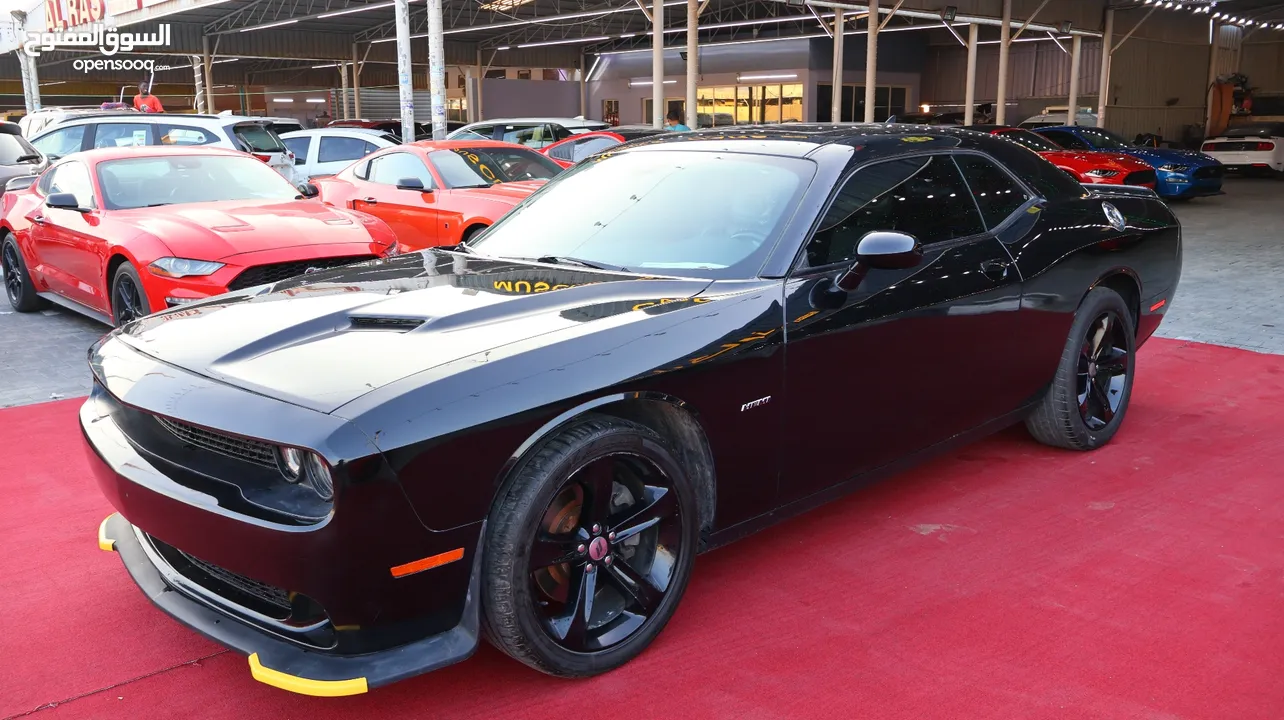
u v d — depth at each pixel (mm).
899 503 3748
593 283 2844
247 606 2359
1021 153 3994
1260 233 12766
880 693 2449
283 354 2404
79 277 6516
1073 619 2826
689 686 2490
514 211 3771
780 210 3021
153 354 2574
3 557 3299
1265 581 3062
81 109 15539
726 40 34625
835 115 23094
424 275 3053
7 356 6270
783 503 2986
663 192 3342
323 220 6203
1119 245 4180
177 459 2398
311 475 2137
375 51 35438
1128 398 4469
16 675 2568
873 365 3078
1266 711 2361
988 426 3770
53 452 4379
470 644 2254
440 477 2133
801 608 2906
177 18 29500
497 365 2264
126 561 2705
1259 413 4898
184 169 6953
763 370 2746
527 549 2287
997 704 2398
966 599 2957
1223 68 34438
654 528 2623
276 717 2379
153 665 2629
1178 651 2645
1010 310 3607
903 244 2814
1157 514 3613
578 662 2459
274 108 45656
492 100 36594
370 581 2113
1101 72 28438
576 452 2324
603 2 28266
